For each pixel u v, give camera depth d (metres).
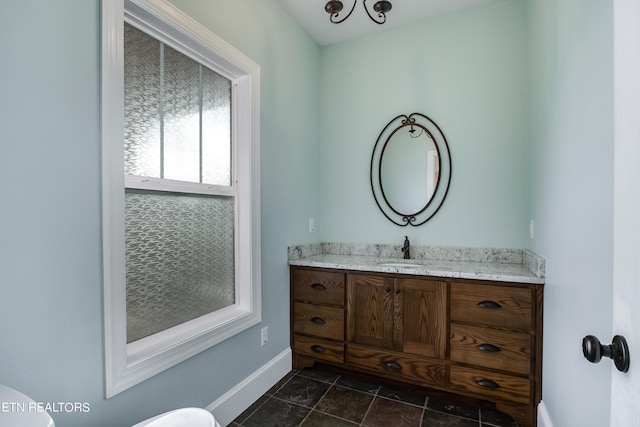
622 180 0.53
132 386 1.22
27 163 0.94
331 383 2.11
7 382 0.90
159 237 1.47
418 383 1.92
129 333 1.33
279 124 2.18
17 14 0.92
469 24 2.26
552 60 1.43
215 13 1.63
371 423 1.70
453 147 2.31
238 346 1.81
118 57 1.17
